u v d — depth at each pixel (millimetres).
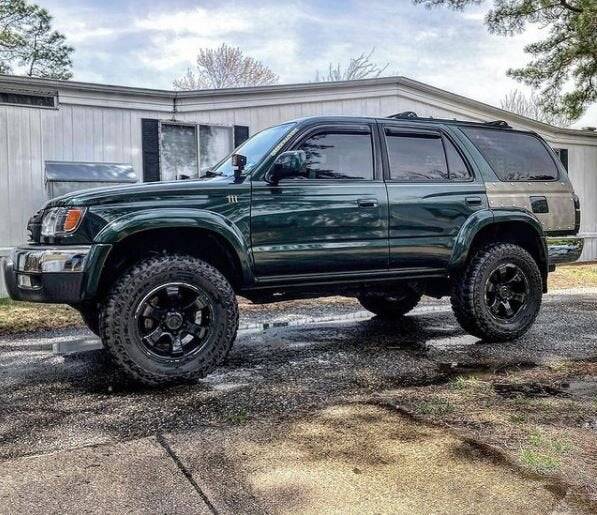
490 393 3061
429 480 1997
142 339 3289
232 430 2543
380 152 4090
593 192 12500
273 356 4082
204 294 3438
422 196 4133
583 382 3283
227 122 8773
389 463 2143
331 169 3908
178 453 2285
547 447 2277
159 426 2625
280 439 2410
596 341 4496
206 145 8664
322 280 3854
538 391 3102
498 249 4480
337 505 1837
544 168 4863
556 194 4820
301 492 1927
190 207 3402
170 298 3383
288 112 9211
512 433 2439
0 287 7434
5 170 7426
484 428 2504
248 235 3564
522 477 2014
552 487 1939
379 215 3963
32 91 7430
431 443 2328
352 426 2549
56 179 7297
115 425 2652
